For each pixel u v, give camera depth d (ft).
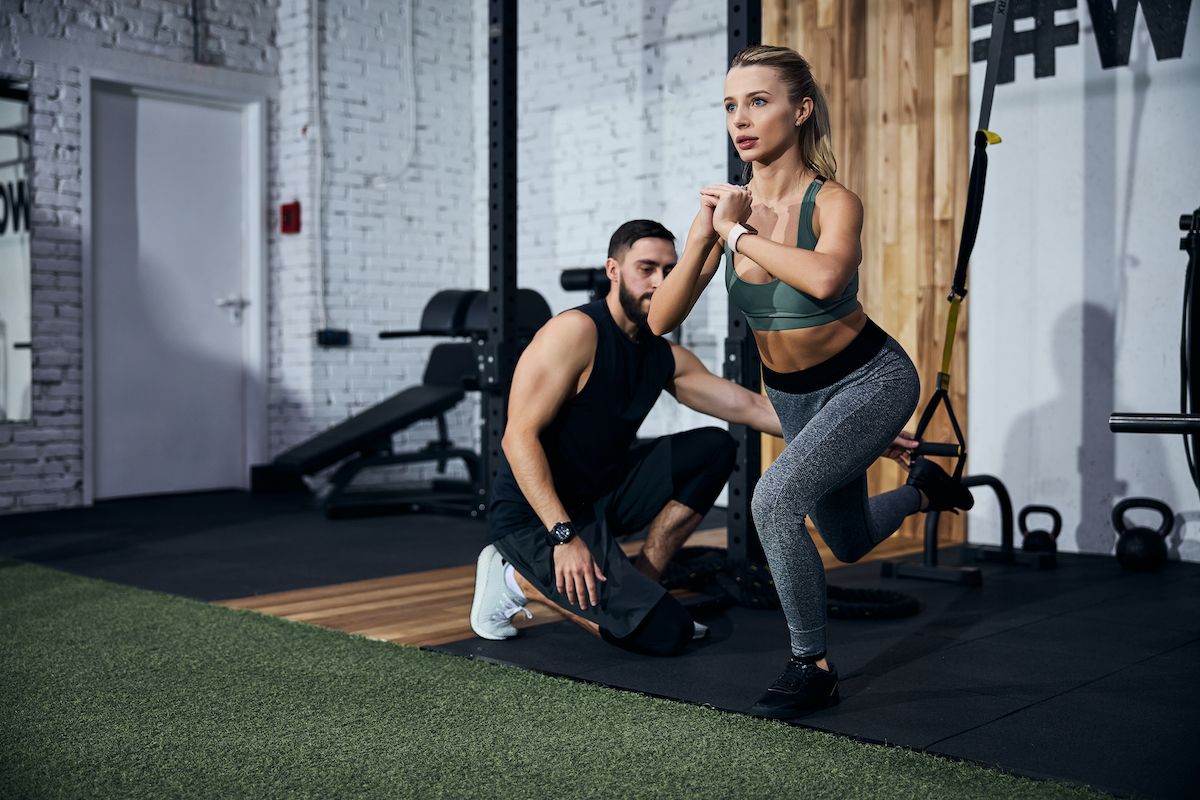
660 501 7.88
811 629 5.82
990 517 12.48
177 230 17.74
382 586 9.87
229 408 18.48
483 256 20.31
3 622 8.18
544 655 7.18
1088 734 5.50
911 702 6.07
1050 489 12.08
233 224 18.44
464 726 5.60
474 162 20.44
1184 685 6.46
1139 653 7.26
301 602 9.12
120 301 17.10
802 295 5.30
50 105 16.01
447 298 14.78
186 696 6.15
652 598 7.00
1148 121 11.27
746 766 4.99
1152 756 5.16
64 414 16.24
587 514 7.49
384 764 5.02
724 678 6.58
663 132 16.97
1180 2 11.01
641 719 5.72
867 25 13.12
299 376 18.33
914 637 7.75
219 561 11.30
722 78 16.12
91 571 10.67
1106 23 11.47
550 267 18.71
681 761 5.06
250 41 18.17
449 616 8.52
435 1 19.76
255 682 6.45
